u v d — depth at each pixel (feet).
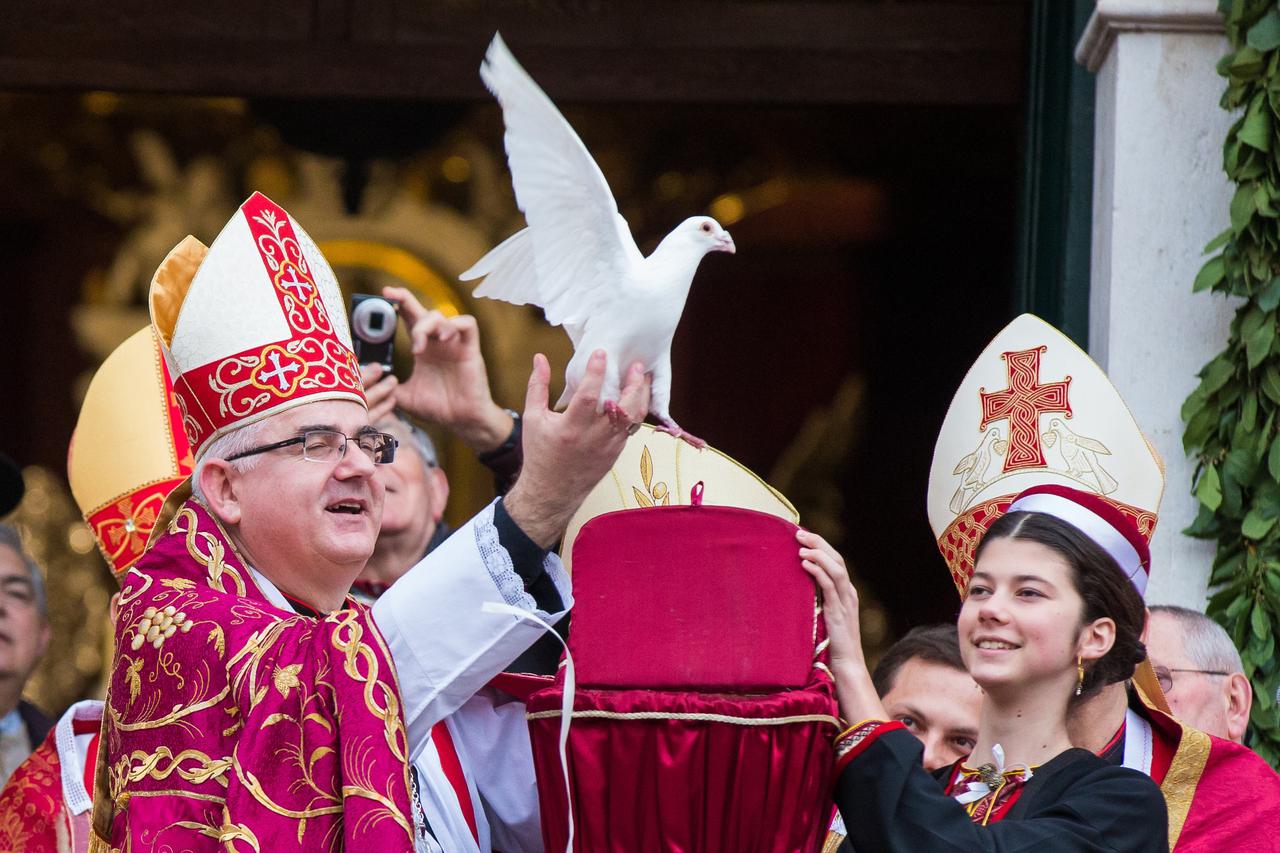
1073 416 26.58
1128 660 22.65
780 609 20.40
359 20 52.06
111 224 73.20
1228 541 34.42
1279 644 32.99
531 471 19.52
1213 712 28.53
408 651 19.52
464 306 70.79
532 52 50.31
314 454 20.62
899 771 20.03
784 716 19.56
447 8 51.57
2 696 36.42
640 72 49.83
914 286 71.97
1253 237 34.19
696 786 19.51
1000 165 68.80
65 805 27.30
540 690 21.02
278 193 72.18
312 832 17.92
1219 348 35.91
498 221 71.00
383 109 68.49
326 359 21.20
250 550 20.83
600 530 20.62
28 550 66.44
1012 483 26.55
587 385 18.79
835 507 71.61
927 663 29.53
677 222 72.43
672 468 24.02
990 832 20.20
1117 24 36.40
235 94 51.88
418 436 35.19
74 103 69.05
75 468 28.58
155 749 18.83
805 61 48.88
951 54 47.78
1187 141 36.40
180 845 18.22
